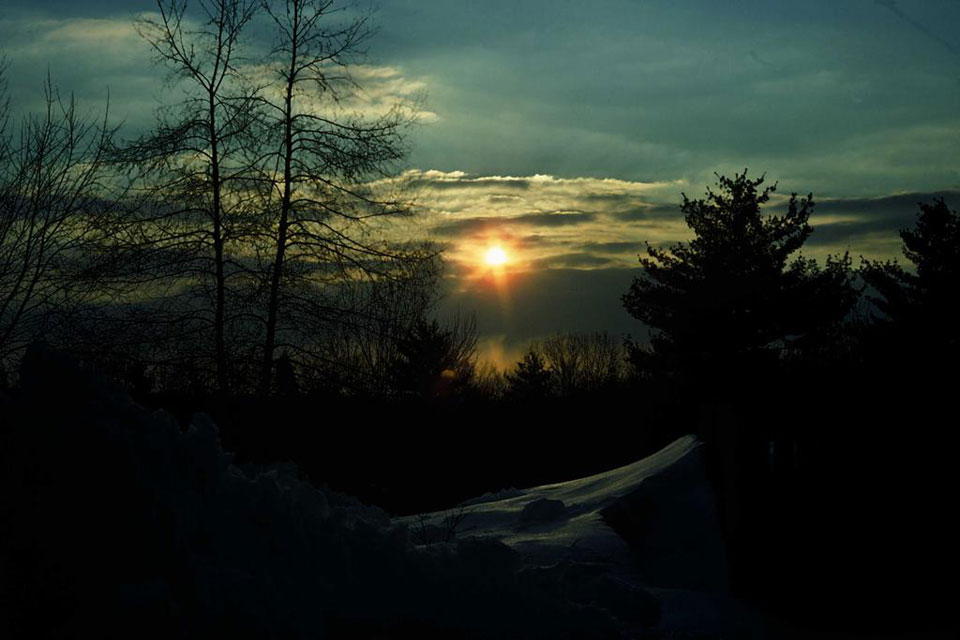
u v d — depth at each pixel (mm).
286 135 18844
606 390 30984
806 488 6398
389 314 18953
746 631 5027
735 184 37500
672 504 8133
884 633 5410
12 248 17141
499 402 29094
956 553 5895
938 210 36938
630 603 4402
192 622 2908
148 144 18141
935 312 34375
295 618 3068
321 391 17969
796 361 34375
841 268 35719
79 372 3359
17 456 3135
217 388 16750
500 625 3482
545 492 10594
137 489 3104
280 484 3758
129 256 17297
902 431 6590
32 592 2887
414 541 7148
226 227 18094
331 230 18938
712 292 34938
